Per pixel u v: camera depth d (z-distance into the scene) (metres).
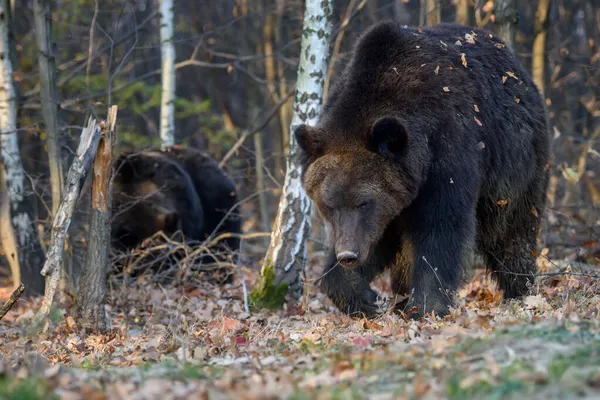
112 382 7.50
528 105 12.59
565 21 31.06
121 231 18.20
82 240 17.31
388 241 11.82
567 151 22.84
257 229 30.42
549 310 10.06
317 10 14.41
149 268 16.67
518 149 12.15
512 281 13.03
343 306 11.54
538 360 6.79
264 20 33.34
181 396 6.63
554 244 17.58
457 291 10.97
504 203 12.01
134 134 27.92
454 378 6.36
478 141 11.21
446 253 10.82
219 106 38.94
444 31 12.05
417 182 10.64
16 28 31.77
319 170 10.78
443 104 10.89
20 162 17.69
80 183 11.52
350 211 10.53
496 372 6.46
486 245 12.80
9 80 17.50
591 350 6.80
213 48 36.06
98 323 11.89
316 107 14.51
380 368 7.23
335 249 10.65
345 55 22.89
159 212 18.12
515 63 12.67
